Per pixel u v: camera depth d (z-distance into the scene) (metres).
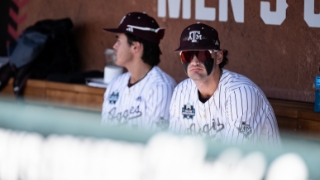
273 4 18.39
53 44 21.89
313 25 17.78
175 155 12.40
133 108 15.73
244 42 19.05
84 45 22.70
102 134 15.46
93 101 19.97
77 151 13.89
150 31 15.79
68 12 23.06
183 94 14.20
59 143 14.26
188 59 13.41
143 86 15.74
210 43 13.39
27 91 21.58
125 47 15.80
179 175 12.05
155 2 20.80
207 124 13.80
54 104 20.89
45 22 22.33
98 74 21.58
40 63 21.73
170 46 20.62
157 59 16.08
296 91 18.23
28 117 19.83
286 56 18.33
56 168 14.02
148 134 13.20
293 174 11.94
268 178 11.67
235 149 12.71
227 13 19.28
